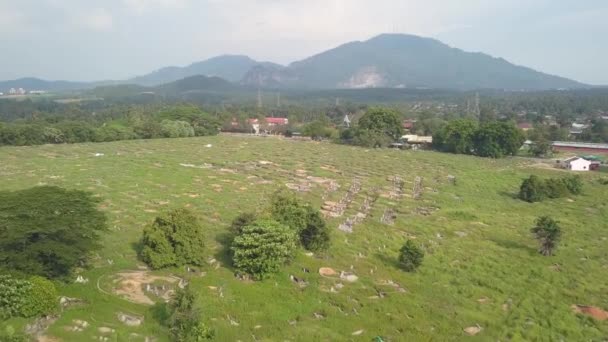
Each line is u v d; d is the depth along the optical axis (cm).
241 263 4203
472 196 8300
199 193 7256
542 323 3794
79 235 3731
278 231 4319
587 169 11344
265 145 13925
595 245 5809
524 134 14188
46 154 10912
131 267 4238
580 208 7688
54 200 3778
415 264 4719
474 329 3675
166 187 7569
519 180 9900
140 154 11138
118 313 3391
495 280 4581
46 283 3269
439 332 3553
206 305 3584
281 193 7356
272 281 4178
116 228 5322
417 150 14312
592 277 4803
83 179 7862
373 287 4259
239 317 3531
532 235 6116
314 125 16838
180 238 4250
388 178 9531
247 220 4844
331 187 8362
